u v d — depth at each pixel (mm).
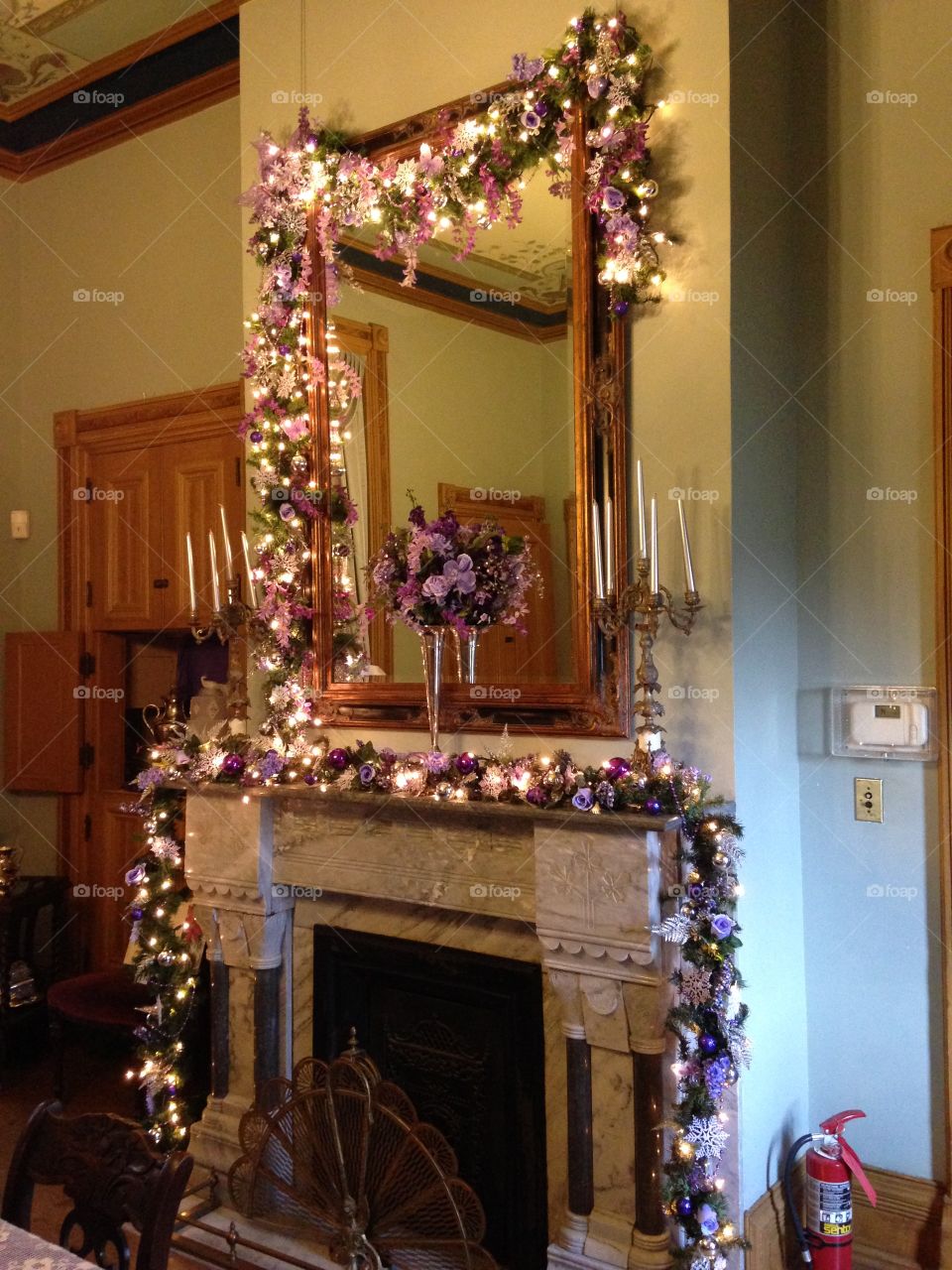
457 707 2807
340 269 3119
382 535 3016
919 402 2695
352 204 3066
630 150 2545
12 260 4789
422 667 2908
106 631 4555
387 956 2932
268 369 3254
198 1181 3062
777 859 2711
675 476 2549
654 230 2580
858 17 2783
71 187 4629
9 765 4730
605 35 2576
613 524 2590
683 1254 2354
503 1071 2738
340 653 3111
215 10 3883
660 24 2574
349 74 3170
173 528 4293
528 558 2695
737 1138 2467
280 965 3135
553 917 2488
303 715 3119
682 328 2539
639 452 2600
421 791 2693
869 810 2754
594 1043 2484
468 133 2809
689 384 2529
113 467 4492
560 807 2453
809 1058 2838
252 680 3361
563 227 2678
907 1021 2701
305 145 3152
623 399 2588
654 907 2367
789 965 2766
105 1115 1596
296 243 3201
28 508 4797
